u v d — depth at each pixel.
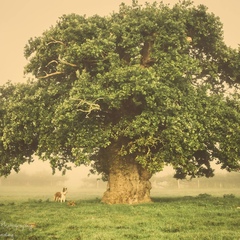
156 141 24.61
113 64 24.48
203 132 24.77
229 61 28.83
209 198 30.62
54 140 24.94
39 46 26.95
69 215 19.17
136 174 27.06
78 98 23.19
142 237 12.55
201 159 30.56
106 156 28.31
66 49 25.80
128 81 23.31
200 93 26.09
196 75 30.25
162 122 23.56
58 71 27.66
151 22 25.66
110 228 14.64
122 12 28.83
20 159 28.75
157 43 25.77
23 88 27.48
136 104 23.69
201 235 12.52
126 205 24.23
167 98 23.12
